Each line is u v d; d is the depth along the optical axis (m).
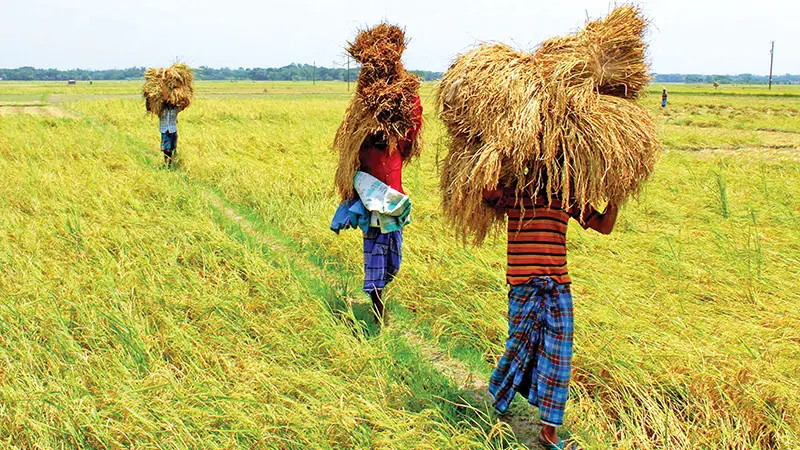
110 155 11.71
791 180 10.59
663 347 4.28
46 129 16.50
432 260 6.20
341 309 5.26
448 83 3.68
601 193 3.40
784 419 3.51
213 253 6.14
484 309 5.02
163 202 8.22
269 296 5.21
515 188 3.53
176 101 11.35
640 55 3.64
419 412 3.69
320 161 12.47
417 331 5.04
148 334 4.41
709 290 5.57
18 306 4.64
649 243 6.88
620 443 3.36
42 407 3.45
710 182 10.14
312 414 3.53
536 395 3.51
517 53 3.65
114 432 3.30
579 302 5.13
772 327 4.84
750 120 29.08
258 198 8.88
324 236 6.96
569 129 3.37
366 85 4.77
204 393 3.59
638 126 3.53
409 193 9.30
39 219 7.12
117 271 5.52
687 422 3.55
